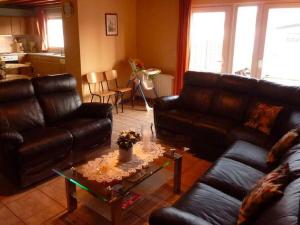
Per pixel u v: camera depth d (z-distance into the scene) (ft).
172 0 18.26
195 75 13.75
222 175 7.08
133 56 20.80
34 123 10.90
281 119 10.57
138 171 7.78
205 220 5.43
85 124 11.05
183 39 17.71
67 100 12.35
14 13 25.29
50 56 22.27
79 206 8.30
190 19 17.38
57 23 24.67
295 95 10.61
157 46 19.83
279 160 7.52
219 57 17.35
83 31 16.81
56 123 11.61
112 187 7.03
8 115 10.28
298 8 14.01
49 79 12.01
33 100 11.30
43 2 23.26
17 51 27.02
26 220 7.73
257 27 15.39
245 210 5.08
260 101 11.55
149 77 18.47
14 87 10.73
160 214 5.27
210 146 11.30
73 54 17.44
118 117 16.93
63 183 9.57
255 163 7.92
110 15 18.22
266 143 9.56
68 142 10.12
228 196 6.35
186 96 13.70
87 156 8.80
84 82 17.62
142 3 19.74
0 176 10.00
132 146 8.17
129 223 7.61
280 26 14.83
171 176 8.96
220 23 16.81
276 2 14.49
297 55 14.73
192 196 6.23
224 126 10.96
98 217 7.86
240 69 16.66
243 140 9.80
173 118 12.32
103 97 18.33
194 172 10.37
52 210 8.15
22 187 9.05
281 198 4.64
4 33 25.39
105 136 11.85
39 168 9.37
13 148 8.72
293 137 7.53
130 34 20.13
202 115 12.51
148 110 18.42
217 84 13.07
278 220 4.02
